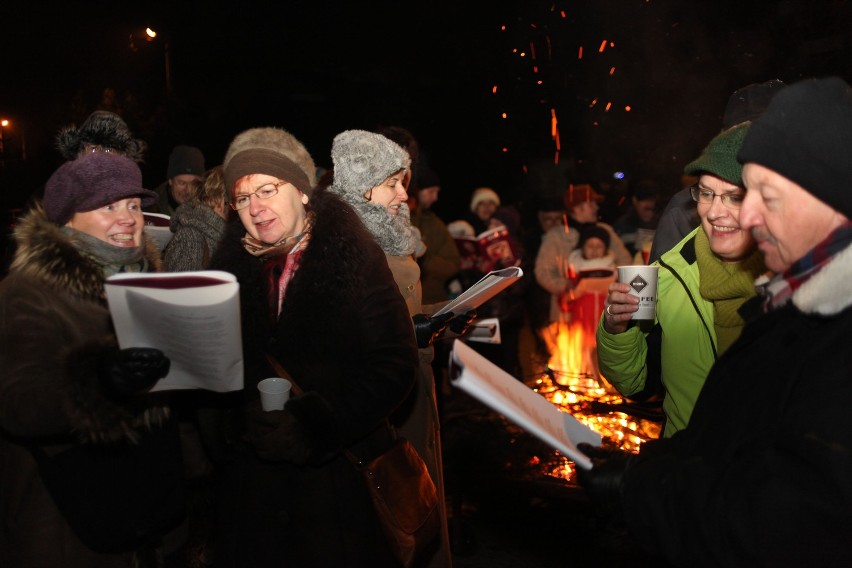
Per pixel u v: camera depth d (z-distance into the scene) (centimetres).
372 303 227
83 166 216
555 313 640
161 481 222
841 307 128
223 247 248
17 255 210
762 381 143
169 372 197
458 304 285
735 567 134
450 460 375
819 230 134
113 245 221
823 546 125
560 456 370
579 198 637
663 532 144
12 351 199
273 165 234
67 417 198
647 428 360
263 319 236
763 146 135
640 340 236
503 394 157
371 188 287
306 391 227
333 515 229
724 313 206
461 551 384
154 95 1428
